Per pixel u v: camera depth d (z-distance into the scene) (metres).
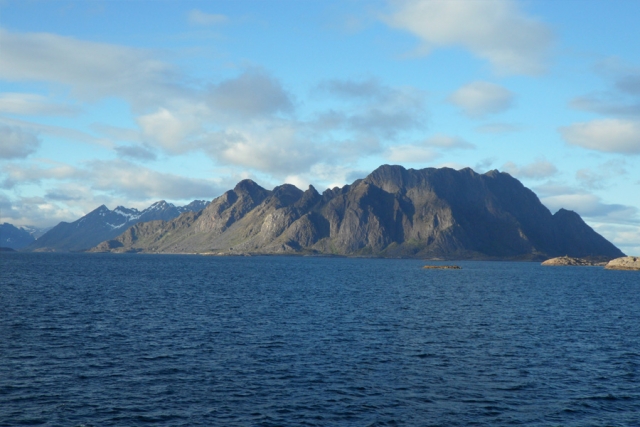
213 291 124.81
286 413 36.03
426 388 42.12
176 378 43.56
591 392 41.88
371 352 54.16
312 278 196.25
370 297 115.44
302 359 50.56
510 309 95.44
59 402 37.28
